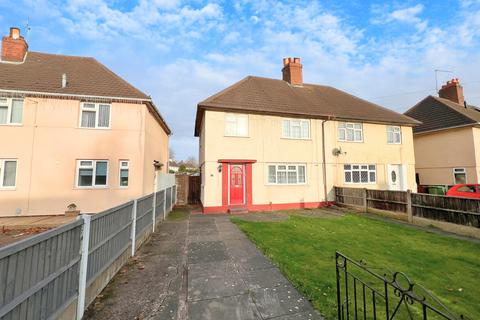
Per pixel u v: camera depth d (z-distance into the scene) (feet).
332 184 48.75
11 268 6.88
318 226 30.48
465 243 24.26
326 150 49.06
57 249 9.20
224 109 43.04
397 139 55.42
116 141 39.73
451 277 16.49
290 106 47.80
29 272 7.62
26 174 35.91
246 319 10.94
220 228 28.96
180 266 17.04
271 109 44.70
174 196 50.16
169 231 27.55
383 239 25.29
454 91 70.49
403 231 28.96
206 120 42.16
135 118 40.91
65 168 37.37
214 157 42.01
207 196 41.09
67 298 9.90
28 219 33.86
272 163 45.29
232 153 42.96
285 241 23.22
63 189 37.01
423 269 17.69
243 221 33.04
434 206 30.83
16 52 42.65
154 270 16.31
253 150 44.21
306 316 11.18
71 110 38.27
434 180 61.98
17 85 36.52
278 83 57.52
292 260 18.08
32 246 7.80
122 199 39.29
